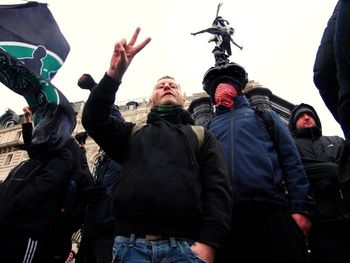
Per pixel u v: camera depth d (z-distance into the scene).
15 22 5.02
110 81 2.64
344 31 1.94
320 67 2.49
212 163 2.51
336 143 3.75
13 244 2.98
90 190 3.55
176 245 2.08
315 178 3.34
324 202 3.25
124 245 2.13
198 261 2.02
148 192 2.19
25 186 3.26
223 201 2.29
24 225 3.03
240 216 2.85
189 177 2.31
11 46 4.79
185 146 2.51
